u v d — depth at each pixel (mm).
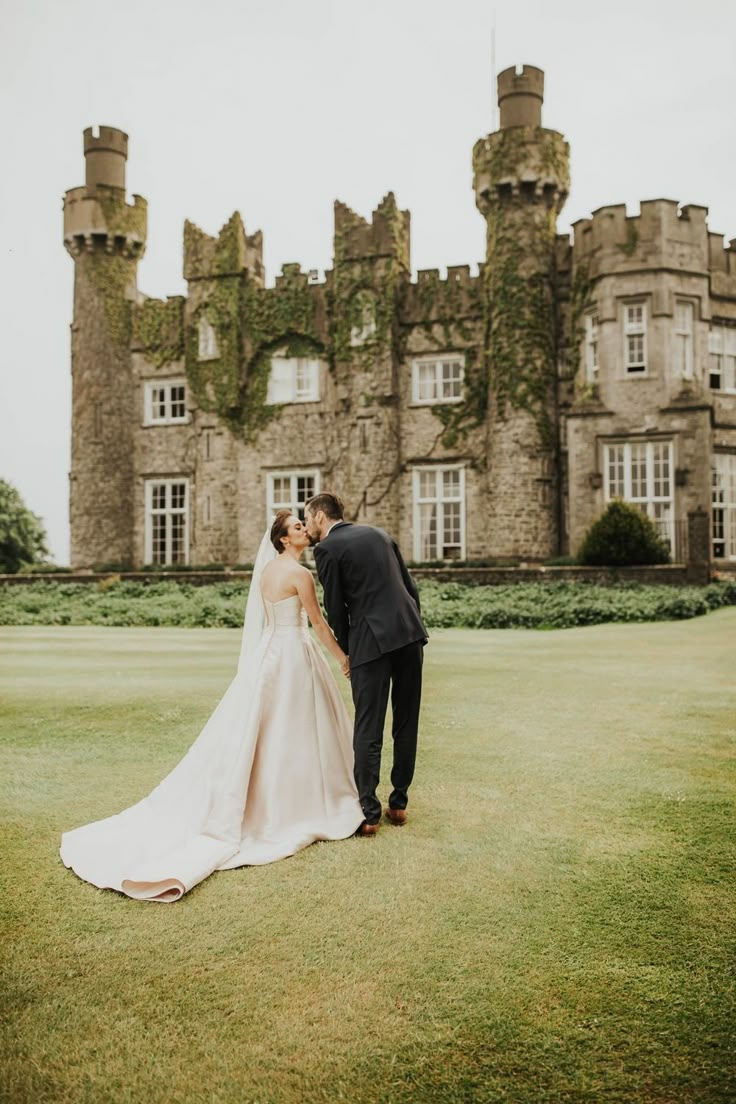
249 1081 2670
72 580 26312
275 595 4953
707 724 7156
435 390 29047
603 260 25547
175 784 4809
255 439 30438
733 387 27109
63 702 8219
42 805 5141
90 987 3166
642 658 11414
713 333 26953
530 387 26688
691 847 4410
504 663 10969
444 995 3104
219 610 19766
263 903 3840
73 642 14812
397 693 4930
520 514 26594
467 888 3959
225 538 30266
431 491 28891
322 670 5062
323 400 29859
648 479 25156
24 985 3180
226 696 4859
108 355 31203
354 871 4168
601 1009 3010
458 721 7293
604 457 25547
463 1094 2605
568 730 6953
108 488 31047
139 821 4680
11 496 47500
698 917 3654
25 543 47688
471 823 4809
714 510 26562
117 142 31109
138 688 9047
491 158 27000
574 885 3979
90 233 30719
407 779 4855
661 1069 2705
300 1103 2574
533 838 4566
